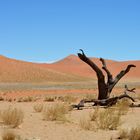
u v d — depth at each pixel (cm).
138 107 2555
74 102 3153
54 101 3241
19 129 1514
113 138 1338
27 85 8338
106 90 2614
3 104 2847
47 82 10369
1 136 1315
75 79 11781
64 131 1479
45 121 1762
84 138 1332
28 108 2444
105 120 1600
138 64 17838
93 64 2592
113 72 17250
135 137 1302
